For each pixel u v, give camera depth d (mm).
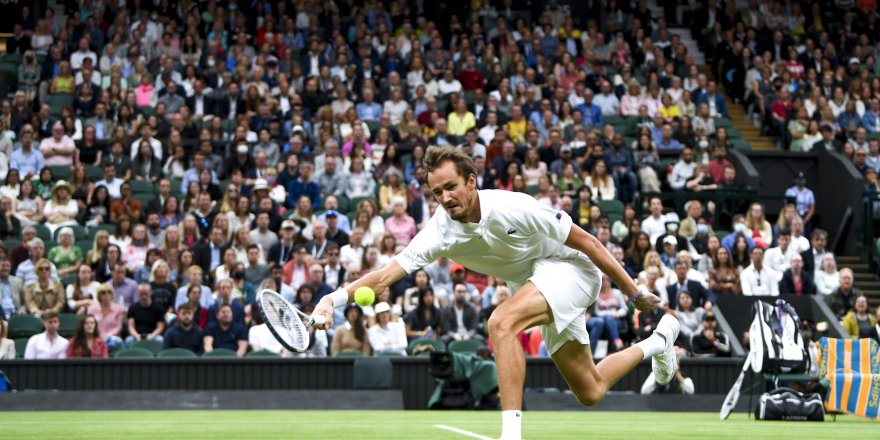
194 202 21078
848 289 20234
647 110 26578
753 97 29047
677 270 19094
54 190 21109
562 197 21781
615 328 17953
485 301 19016
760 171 25750
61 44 26859
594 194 23125
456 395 16109
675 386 17234
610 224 21688
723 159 24531
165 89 25516
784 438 9430
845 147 25891
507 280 7188
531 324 6605
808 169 25891
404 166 23797
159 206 20797
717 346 18156
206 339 17250
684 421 13211
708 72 31453
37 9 29625
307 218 20781
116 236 19969
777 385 14305
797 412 13602
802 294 20422
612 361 7391
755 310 13992
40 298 18031
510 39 28828
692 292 19016
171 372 16531
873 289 23188
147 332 17828
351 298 6527
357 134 23516
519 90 26344
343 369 16797
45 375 16375
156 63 26406
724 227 23609
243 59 26438
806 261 21109
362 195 22516
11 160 22703
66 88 25953
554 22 30734
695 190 23656
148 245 19875
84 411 15609
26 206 21078
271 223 20531
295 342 6145
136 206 20938
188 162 23438
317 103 25484
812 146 26438
